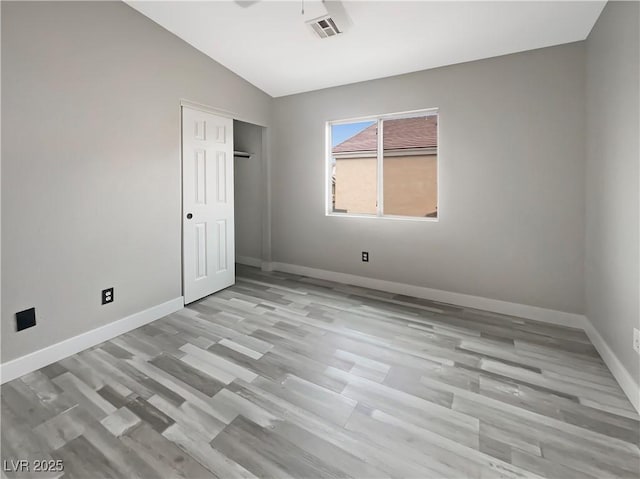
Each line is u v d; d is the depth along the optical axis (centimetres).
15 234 190
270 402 171
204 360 212
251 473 128
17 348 193
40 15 194
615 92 193
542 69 264
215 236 343
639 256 164
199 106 311
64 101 209
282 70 338
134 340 240
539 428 152
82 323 225
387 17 238
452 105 305
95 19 223
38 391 178
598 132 223
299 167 411
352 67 324
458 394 178
